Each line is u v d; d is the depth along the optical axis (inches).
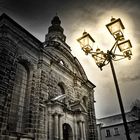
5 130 447.2
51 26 1066.7
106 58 387.2
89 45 386.3
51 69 750.5
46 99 642.8
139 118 1509.6
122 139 1529.3
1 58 520.7
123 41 408.5
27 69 653.9
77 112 766.5
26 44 655.1
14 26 610.2
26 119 548.4
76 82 904.9
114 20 362.9
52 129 598.2
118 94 320.5
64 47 907.4
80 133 722.2
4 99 477.4
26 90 610.5
